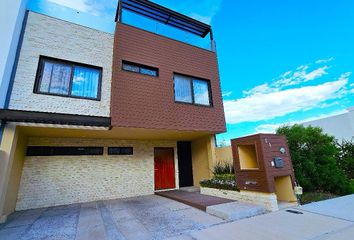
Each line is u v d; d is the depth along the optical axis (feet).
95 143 26.12
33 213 18.33
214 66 29.66
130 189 26.73
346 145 30.45
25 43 19.10
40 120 16.94
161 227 13.08
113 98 20.38
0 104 15.93
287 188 18.22
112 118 19.79
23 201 20.52
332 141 24.67
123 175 26.78
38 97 18.47
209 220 14.23
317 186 22.99
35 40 19.66
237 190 19.26
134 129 22.07
